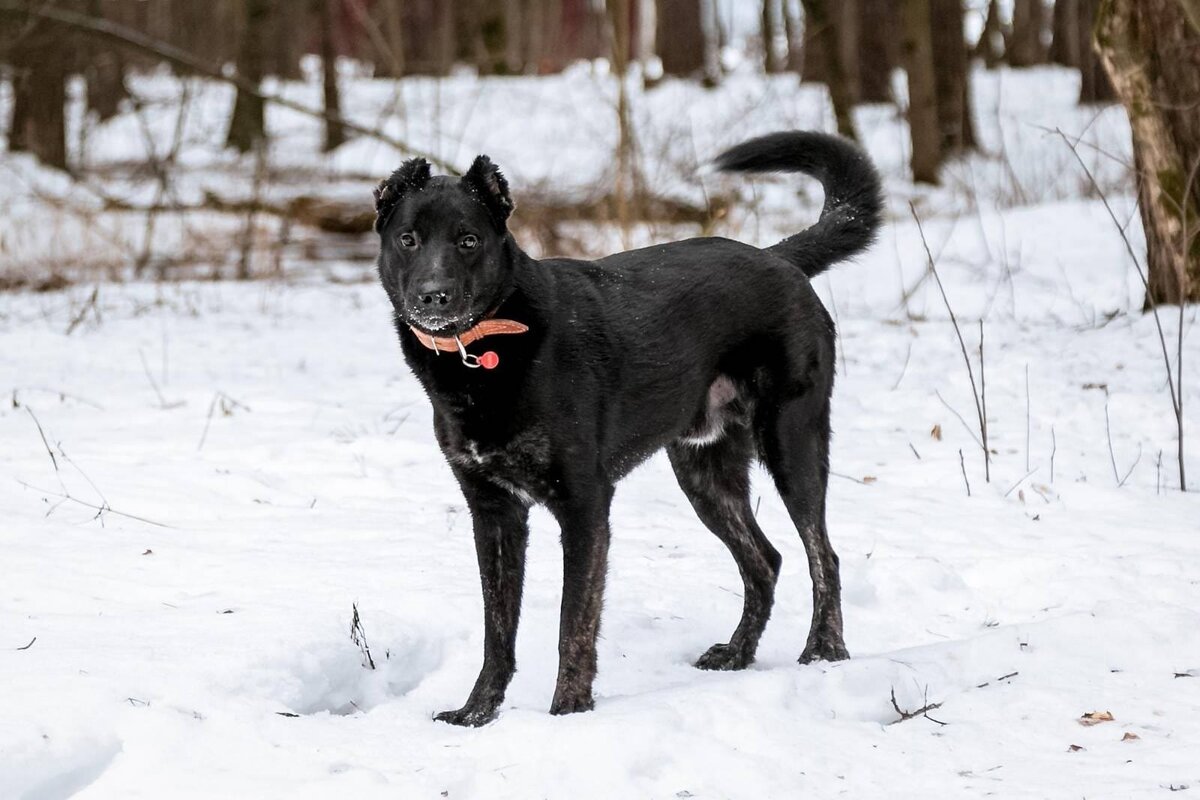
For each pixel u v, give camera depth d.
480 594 6.16
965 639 5.64
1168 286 11.31
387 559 6.73
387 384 11.33
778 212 19.06
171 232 20.25
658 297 5.64
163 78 36.81
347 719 4.93
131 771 4.34
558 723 4.65
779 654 6.04
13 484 7.96
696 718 4.75
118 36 17.30
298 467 8.65
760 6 37.50
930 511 7.71
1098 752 4.48
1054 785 4.21
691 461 6.20
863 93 30.86
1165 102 10.62
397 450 9.02
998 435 9.17
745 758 4.44
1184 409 9.25
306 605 5.95
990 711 4.88
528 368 5.09
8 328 13.93
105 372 11.82
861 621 6.23
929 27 23.91
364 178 25.84
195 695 4.85
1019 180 21.75
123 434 9.37
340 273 18.94
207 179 25.73
